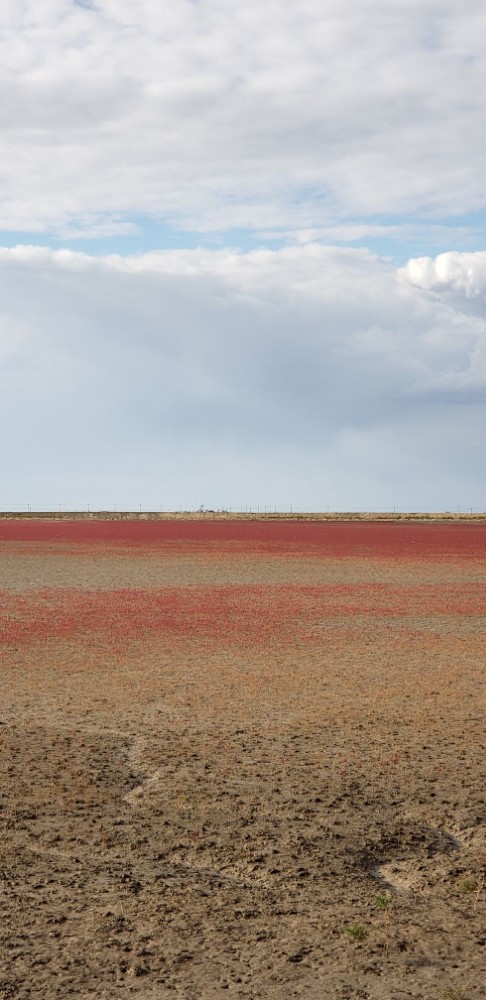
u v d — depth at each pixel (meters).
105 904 6.11
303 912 6.03
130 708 11.93
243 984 5.13
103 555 42.41
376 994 5.03
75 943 5.57
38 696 12.62
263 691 12.97
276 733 10.65
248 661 15.36
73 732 10.70
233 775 8.95
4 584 28.36
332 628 19.28
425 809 8.03
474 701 12.35
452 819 7.82
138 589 27.19
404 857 7.08
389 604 23.62
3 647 16.58
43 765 9.30
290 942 5.61
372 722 11.19
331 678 13.94
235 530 76.19
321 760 9.49
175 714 11.61
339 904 6.16
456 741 10.28
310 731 10.74
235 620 20.44
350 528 82.38
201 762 9.42
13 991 5.03
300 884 6.49
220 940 5.62
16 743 10.19
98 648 16.53
